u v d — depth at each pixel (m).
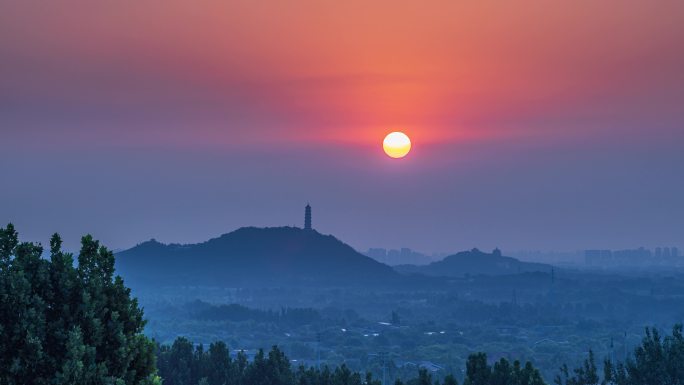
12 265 164.62
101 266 174.38
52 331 161.50
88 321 163.88
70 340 156.50
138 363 172.38
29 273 165.00
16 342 157.88
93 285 169.12
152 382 171.38
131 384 168.25
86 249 173.88
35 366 156.88
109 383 158.50
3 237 167.12
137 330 176.00
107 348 166.25
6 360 156.50
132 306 175.88
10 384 155.12
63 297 166.50
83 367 156.62
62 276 167.75
